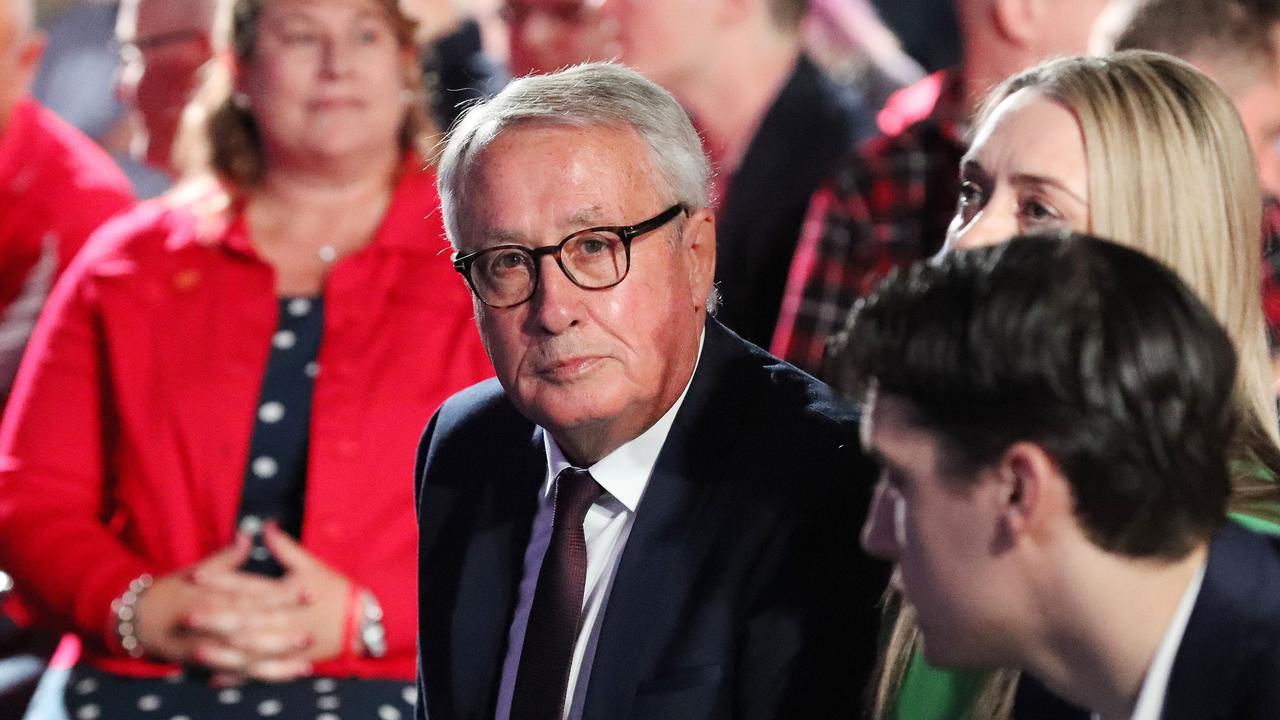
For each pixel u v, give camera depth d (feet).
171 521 11.33
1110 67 7.66
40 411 11.68
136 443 11.48
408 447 11.30
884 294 5.37
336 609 10.91
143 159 17.02
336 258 11.90
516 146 6.70
